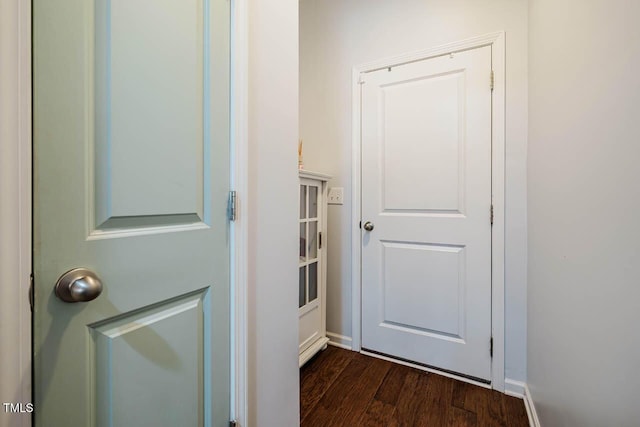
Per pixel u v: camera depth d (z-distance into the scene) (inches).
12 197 19.2
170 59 29.5
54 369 21.6
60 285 21.7
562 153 38.7
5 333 19.0
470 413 57.1
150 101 27.8
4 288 18.9
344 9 83.0
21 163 19.6
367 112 80.1
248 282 38.3
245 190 37.7
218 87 34.5
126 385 26.4
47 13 20.9
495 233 64.6
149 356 28.3
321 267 79.9
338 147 84.5
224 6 35.1
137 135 26.7
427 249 72.5
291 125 45.2
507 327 63.7
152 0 27.8
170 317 30.1
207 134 33.5
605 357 26.8
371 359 77.5
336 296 85.3
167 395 30.0
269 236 41.6
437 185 71.0
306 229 74.7
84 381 23.5
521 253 62.3
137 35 26.6
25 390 20.0
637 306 22.2
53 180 21.3
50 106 21.1
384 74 77.4
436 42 70.7
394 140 76.3
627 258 23.5
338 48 84.0
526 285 61.6
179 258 30.7
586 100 31.5
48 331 21.2
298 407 47.5
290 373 45.8
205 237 33.5
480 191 66.2
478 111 66.1
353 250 82.1
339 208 84.6
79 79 22.8
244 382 37.9
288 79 44.5
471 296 67.4
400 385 66.1
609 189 26.5
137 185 26.8
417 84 73.1
